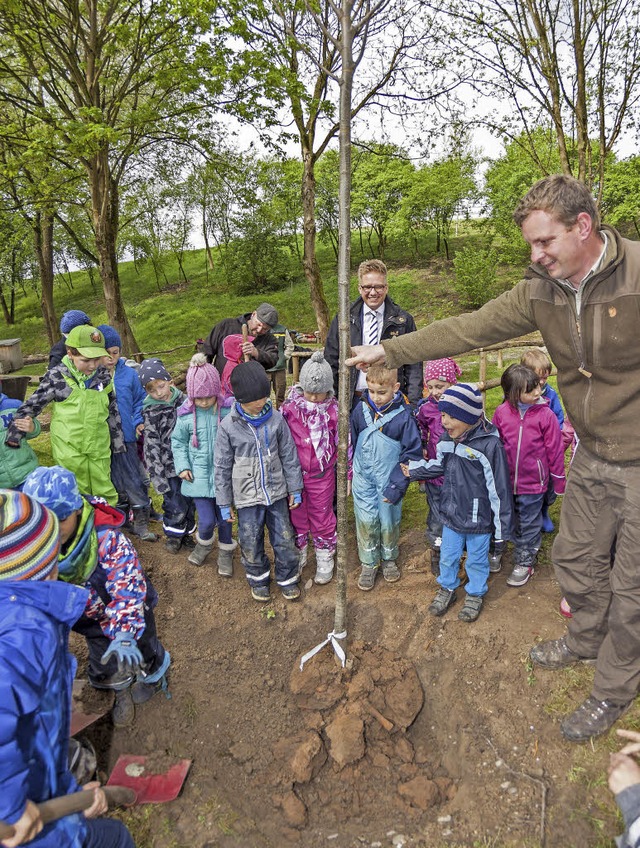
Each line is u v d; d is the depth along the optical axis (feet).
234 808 8.96
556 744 8.81
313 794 9.32
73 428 12.83
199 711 10.57
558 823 7.82
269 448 11.10
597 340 7.32
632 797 5.15
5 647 5.00
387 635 11.37
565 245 6.93
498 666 10.14
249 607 12.21
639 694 9.17
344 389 9.37
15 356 32.14
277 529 11.66
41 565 5.57
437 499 12.12
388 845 8.32
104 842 6.28
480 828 8.11
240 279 97.91
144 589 8.16
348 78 8.24
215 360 16.89
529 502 11.38
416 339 9.10
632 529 7.76
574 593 9.11
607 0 22.20
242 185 50.11
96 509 8.06
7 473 12.66
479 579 10.86
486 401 26.81
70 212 68.03
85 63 37.37
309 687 10.74
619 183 75.66
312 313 85.71
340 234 8.82
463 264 78.74
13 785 4.87
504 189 88.33
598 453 8.14
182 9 30.76
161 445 12.85
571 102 25.16
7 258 95.14
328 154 94.02
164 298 103.96
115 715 10.10
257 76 32.63
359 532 12.05
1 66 36.52
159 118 35.58
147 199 86.17
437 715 10.23
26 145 33.65
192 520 13.85
